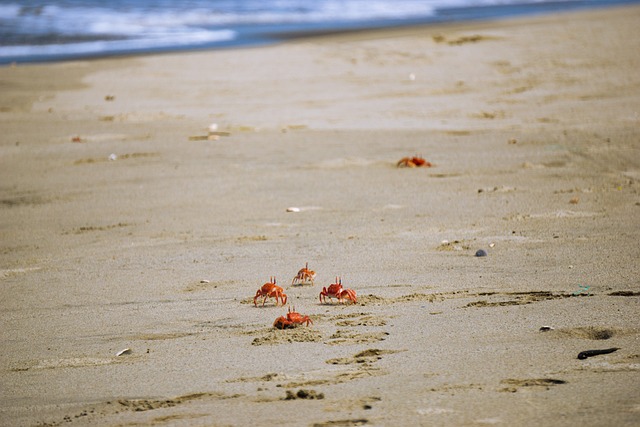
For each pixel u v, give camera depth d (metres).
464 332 14.18
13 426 11.01
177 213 25.73
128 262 20.66
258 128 38.78
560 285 17.19
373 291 17.30
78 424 10.92
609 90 44.88
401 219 24.02
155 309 16.69
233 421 10.59
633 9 79.56
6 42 71.50
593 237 21.39
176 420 10.79
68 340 14.99
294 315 15.13
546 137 35.16
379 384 11.75
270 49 62.19
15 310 17.14
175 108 44.06
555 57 54.22
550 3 97.50
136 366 13.29
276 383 12.08
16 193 29.03
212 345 14.18
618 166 30.22
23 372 13.34
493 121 38.88
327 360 13.02
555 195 26.41
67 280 19.33
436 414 10.41
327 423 10.29
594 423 9.80
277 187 28.55
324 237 22.33
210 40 71.31
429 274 18.53
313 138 36.44
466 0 105.31
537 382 11.49
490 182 28.38
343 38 68.06
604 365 12.08
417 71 52.28
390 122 39.41
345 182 28.95
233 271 19.39
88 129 39.56
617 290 16.59
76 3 96.81
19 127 40.19
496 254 20.08
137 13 91.25
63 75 54.28
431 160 31.94
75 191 29.03
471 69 52.00
